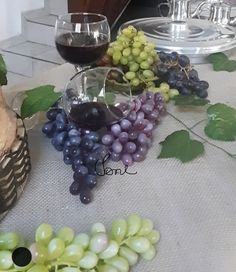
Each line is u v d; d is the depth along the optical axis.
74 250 0.23
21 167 0.29
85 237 0.24
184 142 0.35
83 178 0.30
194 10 0.66
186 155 0.34
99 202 0.30
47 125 0.36
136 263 0.25
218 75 0.50
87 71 0.38
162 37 0.53
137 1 1.33
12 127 0.29
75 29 0.42
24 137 0.30
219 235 0.27
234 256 0.26
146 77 0.43
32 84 0.46
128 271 0.24
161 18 0.59
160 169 0.33
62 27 0.42
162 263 0.25
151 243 0.26
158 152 0.35
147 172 0.33
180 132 0.36
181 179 0.32
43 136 0.37
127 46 0.43
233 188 0.31
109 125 0.34
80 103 0.35
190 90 0.43
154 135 0.37
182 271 0.25
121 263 0.24
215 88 0.46
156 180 0.32
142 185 0.31
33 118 0.39
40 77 0.48
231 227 0.28
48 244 0.23
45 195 0.30
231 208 0.29
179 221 0.28
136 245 0.25
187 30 0.55
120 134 0.33
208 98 0.44
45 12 1.42
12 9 1.35
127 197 0.30
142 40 0.44
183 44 0.52
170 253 0.26
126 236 0.25
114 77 0.38
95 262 0.23
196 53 0.52
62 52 0.42
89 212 0.29
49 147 0.35
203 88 0.43
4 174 0.27
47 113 0.36
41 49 1.34
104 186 0.31
